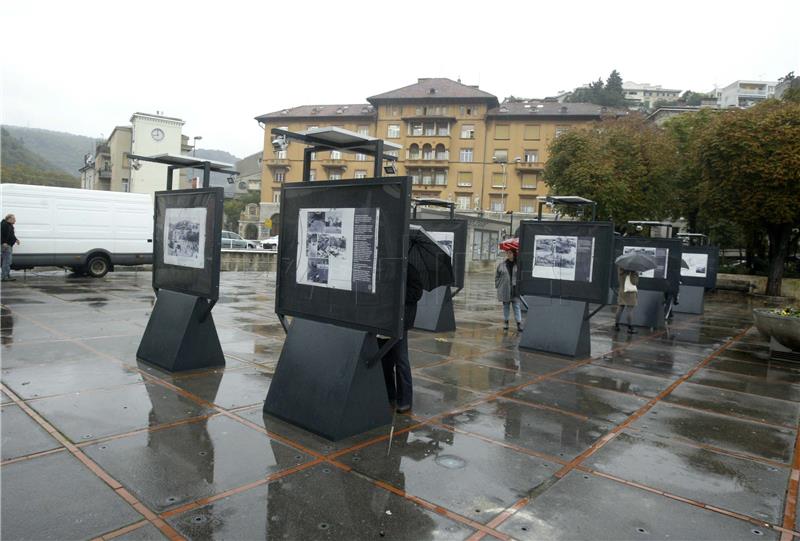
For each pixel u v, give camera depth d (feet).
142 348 21.83
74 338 25.20
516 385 21.48
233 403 17.01
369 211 14.61
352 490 11.60
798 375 26.00
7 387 17.44
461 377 22.40
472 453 14.07
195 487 11.37
